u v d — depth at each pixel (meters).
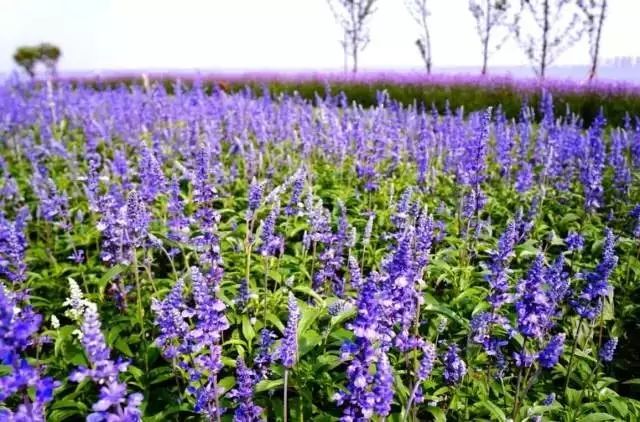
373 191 1.70
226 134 2.31
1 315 0.48
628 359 1.09
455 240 1.27
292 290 1.05
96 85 7.28
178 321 0.70
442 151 2.03
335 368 0.88
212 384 0.73
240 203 1.60
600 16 5.85
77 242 1.34
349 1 7.71
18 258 1.00
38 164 1.90
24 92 3.99
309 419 0.79
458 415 0.83
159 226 1.33
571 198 1.74
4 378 0.49
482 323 0.84
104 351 0.47
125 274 1.10
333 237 1.10
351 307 0.87
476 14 6.74
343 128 2.12
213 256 0.91
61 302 1.11
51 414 0.76
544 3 6.13
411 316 0.75
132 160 2.12
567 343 1.04
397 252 0.69
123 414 0.48
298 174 1.08
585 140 2.05
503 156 1.83
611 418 0.79
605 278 0.80
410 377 0.79
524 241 1.40
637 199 1.77
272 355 0.76
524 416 0.80
